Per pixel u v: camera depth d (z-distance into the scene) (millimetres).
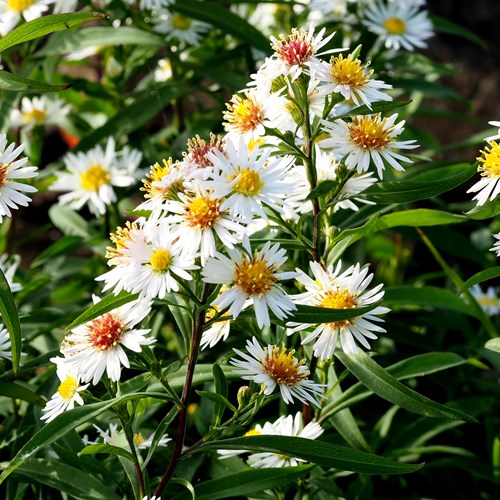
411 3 763
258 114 576
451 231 763
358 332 571
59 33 742
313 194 569
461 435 719
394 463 560
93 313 542
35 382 675
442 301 682
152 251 537
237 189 538
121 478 624
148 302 550
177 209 539
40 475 602
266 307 541
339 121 583
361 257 771
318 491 624
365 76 577
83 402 562
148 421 694
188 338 567
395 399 580
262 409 695
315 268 576
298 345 666
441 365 617
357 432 624
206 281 540
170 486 633
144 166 778
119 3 754
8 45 570
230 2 762
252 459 625
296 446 560
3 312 565
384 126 583
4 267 746
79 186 749
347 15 779
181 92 761
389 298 681
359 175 602
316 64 568
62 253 773
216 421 567
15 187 565
